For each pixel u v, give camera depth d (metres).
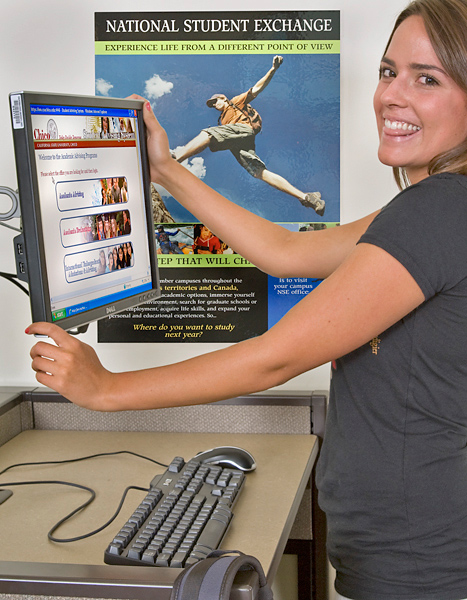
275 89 1.64
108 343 1.72
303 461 1.41
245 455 1.35
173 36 1.65
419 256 0.86
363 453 0.99
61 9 1.66
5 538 1.10
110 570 0.86
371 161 1.65
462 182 0.91
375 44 1.61
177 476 1.24
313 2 1.62
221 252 1.68
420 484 0.96
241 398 1.58
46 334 0.94
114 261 1.21
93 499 1.24
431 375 0.94
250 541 1.06
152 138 1.32
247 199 1.68
